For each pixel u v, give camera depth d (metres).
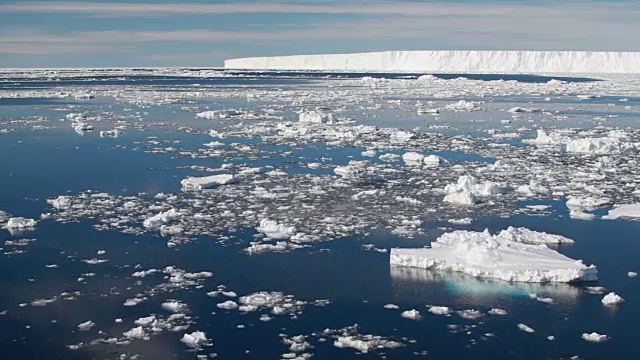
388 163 36.72
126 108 65.75
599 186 31.08
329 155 39.41
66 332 16.17
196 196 28.89
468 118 58.72
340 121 55.19
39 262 20.70
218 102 73.75
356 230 24.19
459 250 21.02
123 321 16.80
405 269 20.45
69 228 24.11
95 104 69.88
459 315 17.31
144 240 22.91
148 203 27.59
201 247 22.25
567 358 15.16
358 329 16.48
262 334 16.19
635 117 59.28
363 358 15.09
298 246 22.42
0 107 65.75
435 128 51.69
